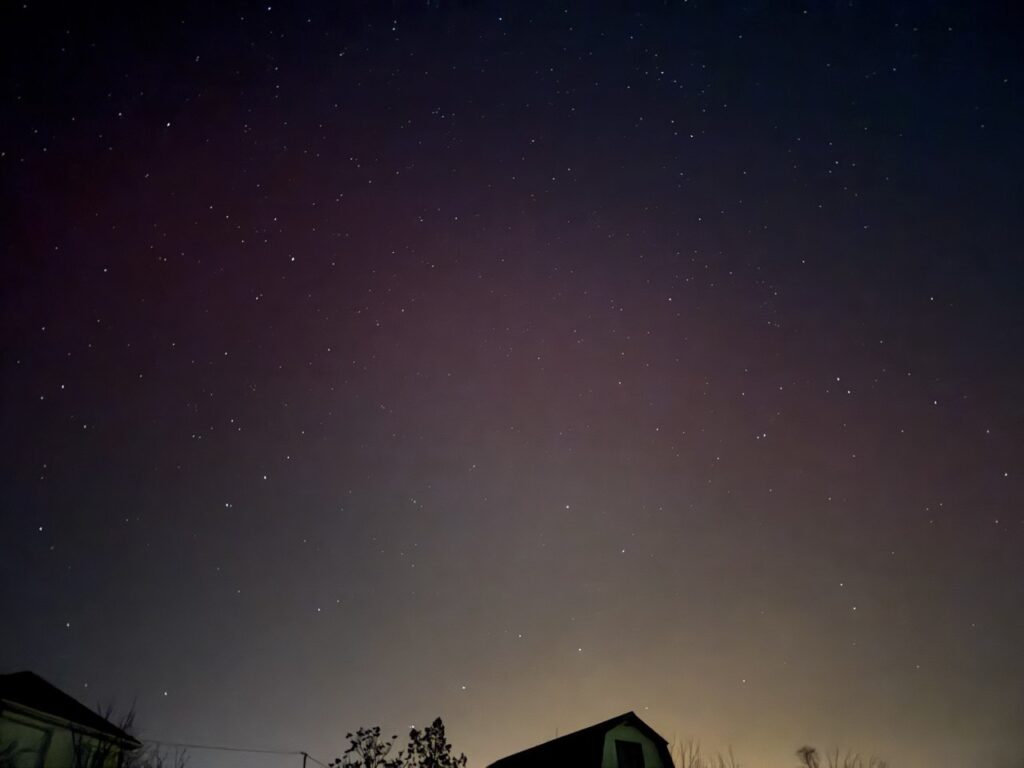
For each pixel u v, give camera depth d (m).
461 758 19.66
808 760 24.08
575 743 20.80
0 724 16.02
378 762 19.30
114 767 17.94
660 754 20.69
